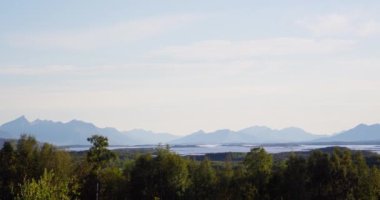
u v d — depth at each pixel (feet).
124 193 288.51
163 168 288.71
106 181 286.66
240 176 277.23
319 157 290.56
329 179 285.84
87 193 285.02
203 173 283.79
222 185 277.85
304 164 285.64
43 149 302.86
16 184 288.10
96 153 283.38
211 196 279.08
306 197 279.49
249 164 281.54
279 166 287.89
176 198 285.02
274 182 280.31
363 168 289.12
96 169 284.20
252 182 275.80
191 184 284.41
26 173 292.81
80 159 326.03
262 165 279.08
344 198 284.00
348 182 285.23
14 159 299.38
